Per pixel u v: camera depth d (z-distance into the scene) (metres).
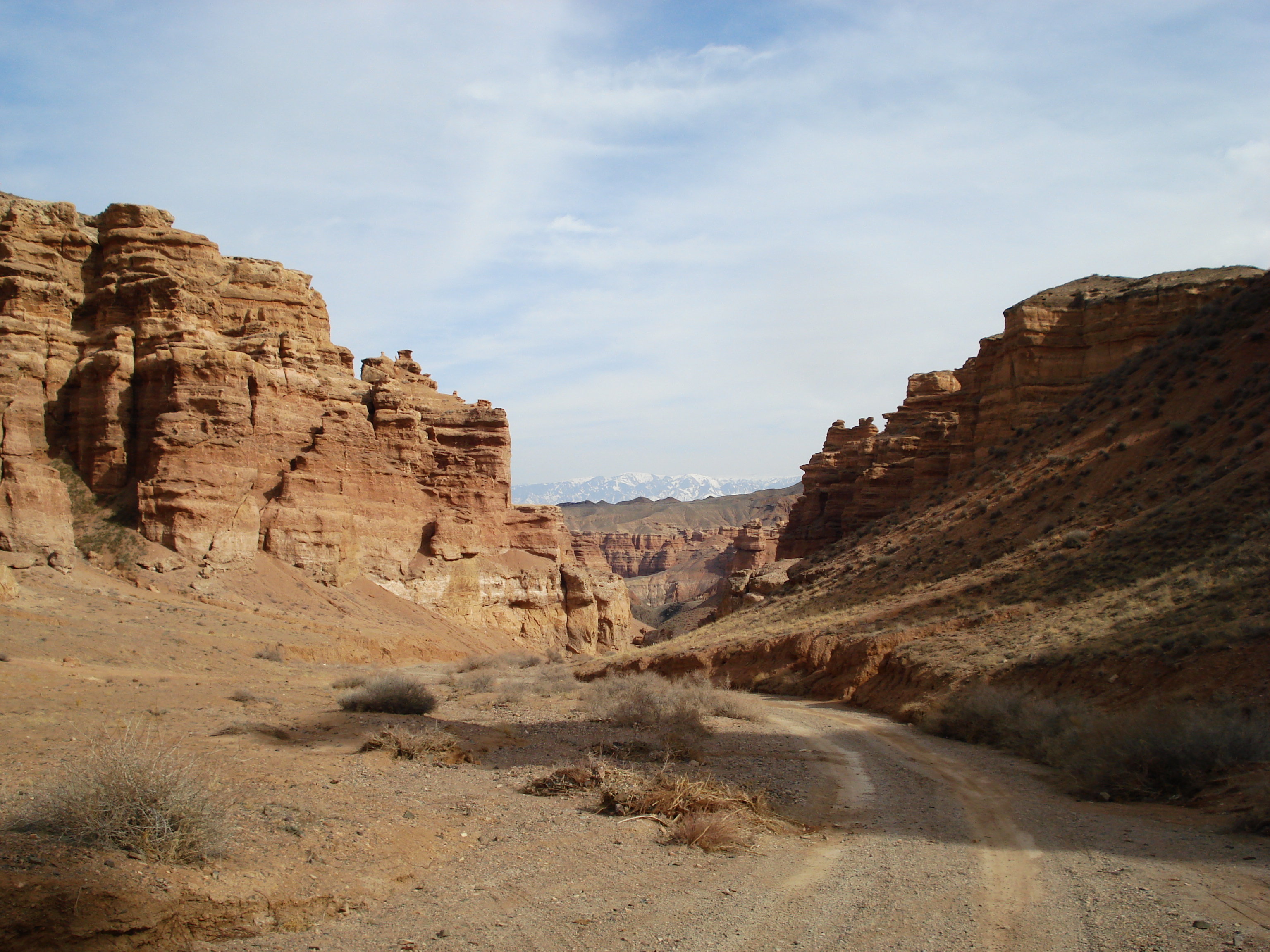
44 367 68.06
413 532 87.25
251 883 9.34
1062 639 30.08
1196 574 30.19
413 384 103.94
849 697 38.09
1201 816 14.21
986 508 54.66
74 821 9.34
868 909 9.79
